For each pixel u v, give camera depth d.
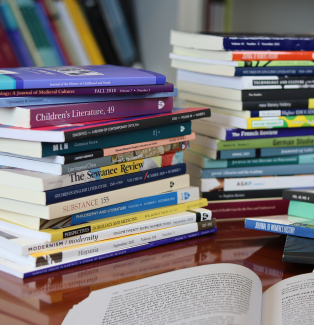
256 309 0.54
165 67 1.76
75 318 0.51
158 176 0.79
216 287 0.58
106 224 0.70
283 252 0.69
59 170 0.64
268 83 0.88
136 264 0.68
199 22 1.71
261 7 1.93
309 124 0.92
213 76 0.95
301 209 0.79
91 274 0.64
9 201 0.68
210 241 0.80
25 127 0.64
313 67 0.92
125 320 0.50
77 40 1.73
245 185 0.93
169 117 0.77
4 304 0.55
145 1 1.77
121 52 1.81
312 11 1.84
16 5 1.62
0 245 0.66
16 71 0.72
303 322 0.51
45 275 0.63
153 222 0.75
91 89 0.69
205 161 0.90
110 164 0.71
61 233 0.65
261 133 0.91
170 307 0.53
